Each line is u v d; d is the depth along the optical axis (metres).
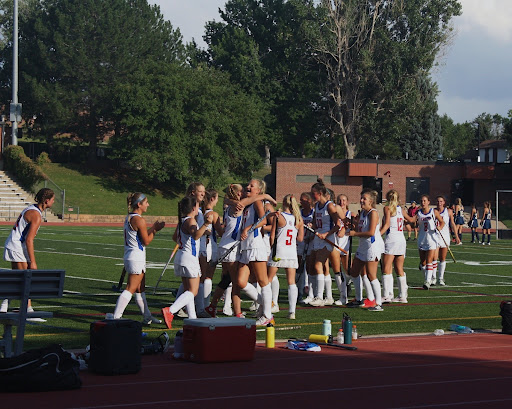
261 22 79.62
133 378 7.09
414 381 7.23
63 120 63.16
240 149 64.62
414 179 63.66
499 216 62.28
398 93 67.44
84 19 62.62
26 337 9.22
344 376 7.39
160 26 68.25
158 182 63.59
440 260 18.00
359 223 13.16
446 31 67.00
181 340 8.15
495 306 14.17
